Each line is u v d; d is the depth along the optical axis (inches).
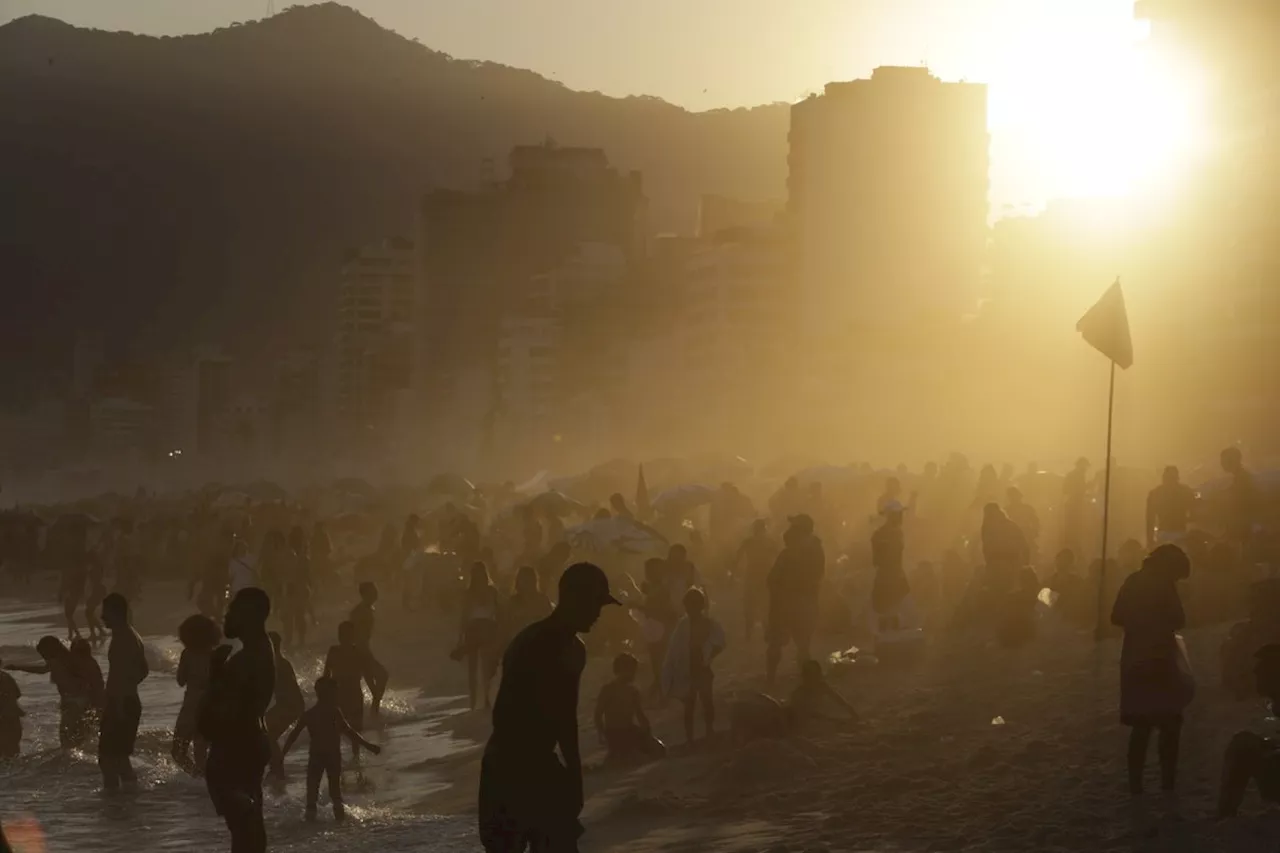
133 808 733.3
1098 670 853.2
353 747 860.0
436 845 617.6
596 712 794.8
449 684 1229.7
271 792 771.4
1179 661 563.2
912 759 687.1
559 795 392.2
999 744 689.6
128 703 783.7
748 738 761.0
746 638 1163.9
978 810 574.2
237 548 1293.1
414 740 958.4
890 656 959.0
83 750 872.3
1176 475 1053.2
